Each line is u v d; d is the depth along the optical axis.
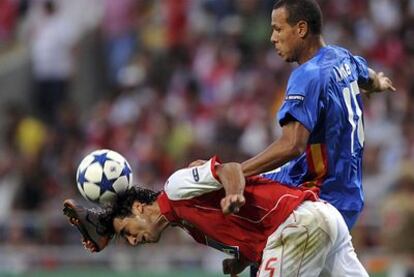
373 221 53.38
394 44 66.12
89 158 29.00
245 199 27.55
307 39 28.48
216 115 64.44
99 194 28.72
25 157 64.75
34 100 73.88
